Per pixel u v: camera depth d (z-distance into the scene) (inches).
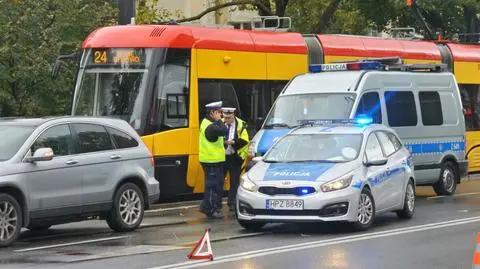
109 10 1784.0
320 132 933.2
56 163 835.4
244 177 877.8
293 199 832.3
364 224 867.4
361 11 2272.4
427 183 1266.0
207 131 1024.9
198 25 1228.5
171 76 1161.4
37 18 1595.7
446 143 1289.4
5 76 1550.2
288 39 1333.7
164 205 1198.9
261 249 754.2
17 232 800.3
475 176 1720.0
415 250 741.9
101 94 1176.8
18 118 875.4
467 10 2258.9
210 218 1028.5
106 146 898.7
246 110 1255.5
